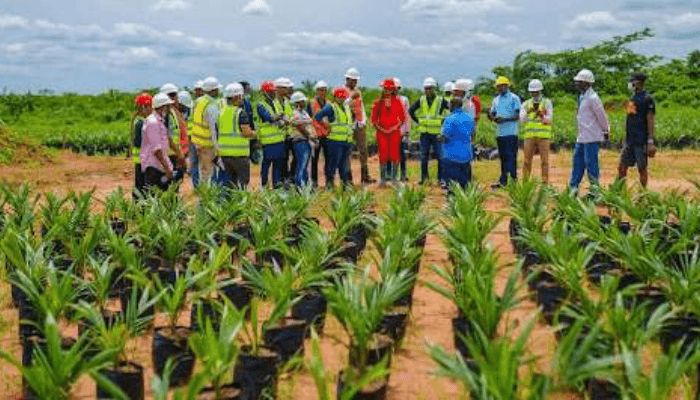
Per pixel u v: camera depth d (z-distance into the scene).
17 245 7.52
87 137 30.23
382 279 6.61
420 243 10.07
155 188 11.06
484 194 11.39
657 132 27.09
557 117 36.56
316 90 15.95
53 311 6.25
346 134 15.77
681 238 7.96
